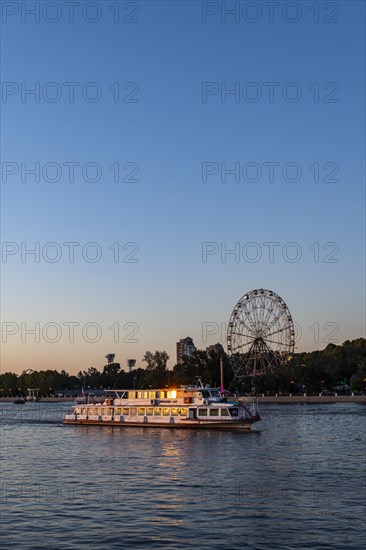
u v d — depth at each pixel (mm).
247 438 116125
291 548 44625
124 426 148125
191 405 138125
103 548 44938
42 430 149125
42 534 48344
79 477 73562
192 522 51344
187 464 83250
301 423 147500
